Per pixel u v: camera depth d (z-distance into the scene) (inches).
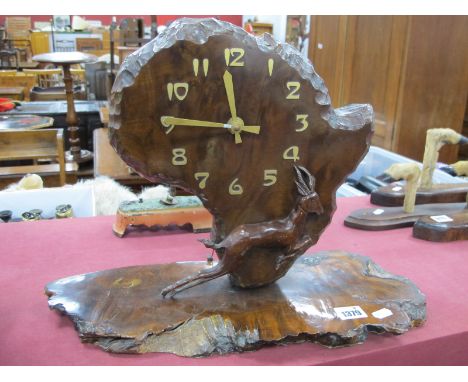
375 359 33.1
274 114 32.3
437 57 80.9
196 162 32.3
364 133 34.5
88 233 51.8
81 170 103.4
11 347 32.2
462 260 47.5
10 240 49.3
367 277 39.7
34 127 93.6
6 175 83.3
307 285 37.9
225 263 34.4
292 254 35.2
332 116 33.8
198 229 52.3
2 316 35.9
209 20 29.7
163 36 29.2
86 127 116.3
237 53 30.0
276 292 36.7
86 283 37.1
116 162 86.7
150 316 33.5
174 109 30.3
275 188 34.3
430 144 60.0
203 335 32.2
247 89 31.0
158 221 51.3
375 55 88.6
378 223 54.3
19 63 181.9
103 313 33.6
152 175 31.9
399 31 81.2
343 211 59.9
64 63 91.8
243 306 34.8
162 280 37.9
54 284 36.9
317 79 32.9
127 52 102.1
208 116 31.1
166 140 31.1
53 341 32.9
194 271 39.4
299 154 33.8
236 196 33.9
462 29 80.0
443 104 84.4
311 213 35.4
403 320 34.0
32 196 61.2
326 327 32.9
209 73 29.9
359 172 81.7
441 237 51.1
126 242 49.9
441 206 59.4
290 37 131.6
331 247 49.8
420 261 47.1
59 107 118.1
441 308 38.8
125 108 29.4
